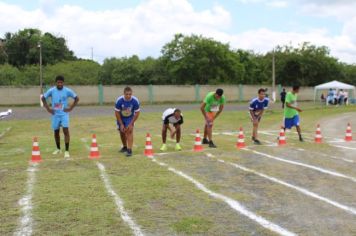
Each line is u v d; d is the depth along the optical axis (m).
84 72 61.34
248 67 64.38
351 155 10.95
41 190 7.10
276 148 11.98
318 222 5.57
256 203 6.44
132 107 10.60
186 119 24.66
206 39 58.00
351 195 6.93
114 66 60.59
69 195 6.79
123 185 7.47
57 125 10.66
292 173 8.64
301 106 41.34
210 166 9.30
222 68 58.47
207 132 12.55
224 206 6.27
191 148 12.05
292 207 6.25
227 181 7.89
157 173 8.52
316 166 9.39
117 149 11.98
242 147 12.04
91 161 9.77
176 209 6.10
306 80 62.53
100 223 5.48
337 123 21.98
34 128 19.42
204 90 48.78
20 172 8.57
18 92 40.72
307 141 13.83
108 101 43.94
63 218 5.66
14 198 6.64
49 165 9.31
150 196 6.77
